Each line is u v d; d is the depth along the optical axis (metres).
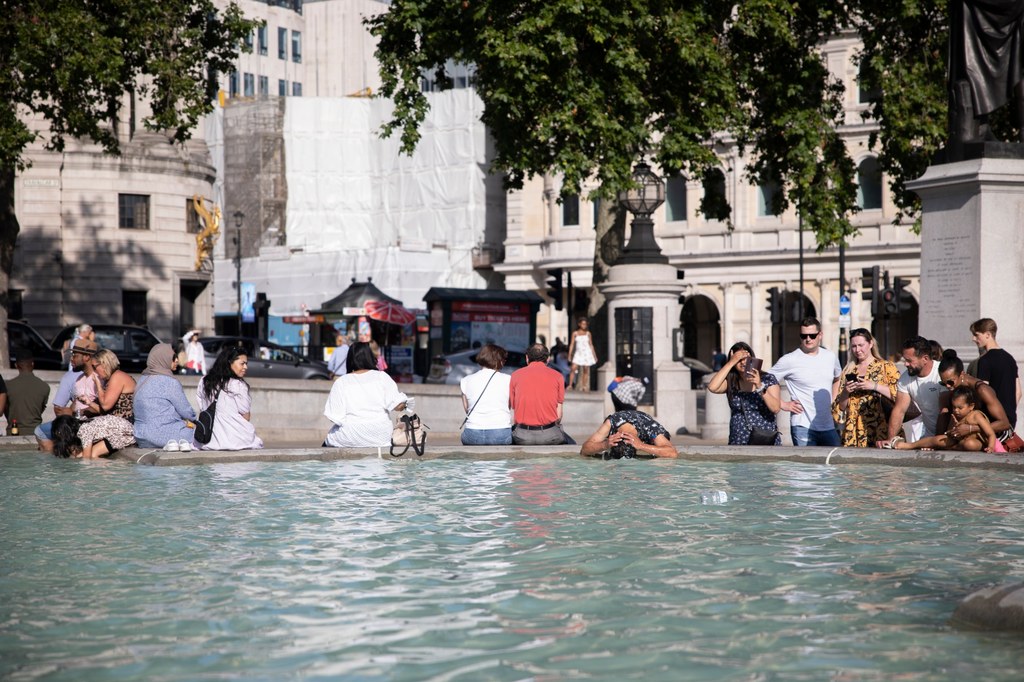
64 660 4.44
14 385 16.88
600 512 8.25
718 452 11.83
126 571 6.21
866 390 12.33
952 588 5.62
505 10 23.70
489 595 5.54
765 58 27.06
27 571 6.22
